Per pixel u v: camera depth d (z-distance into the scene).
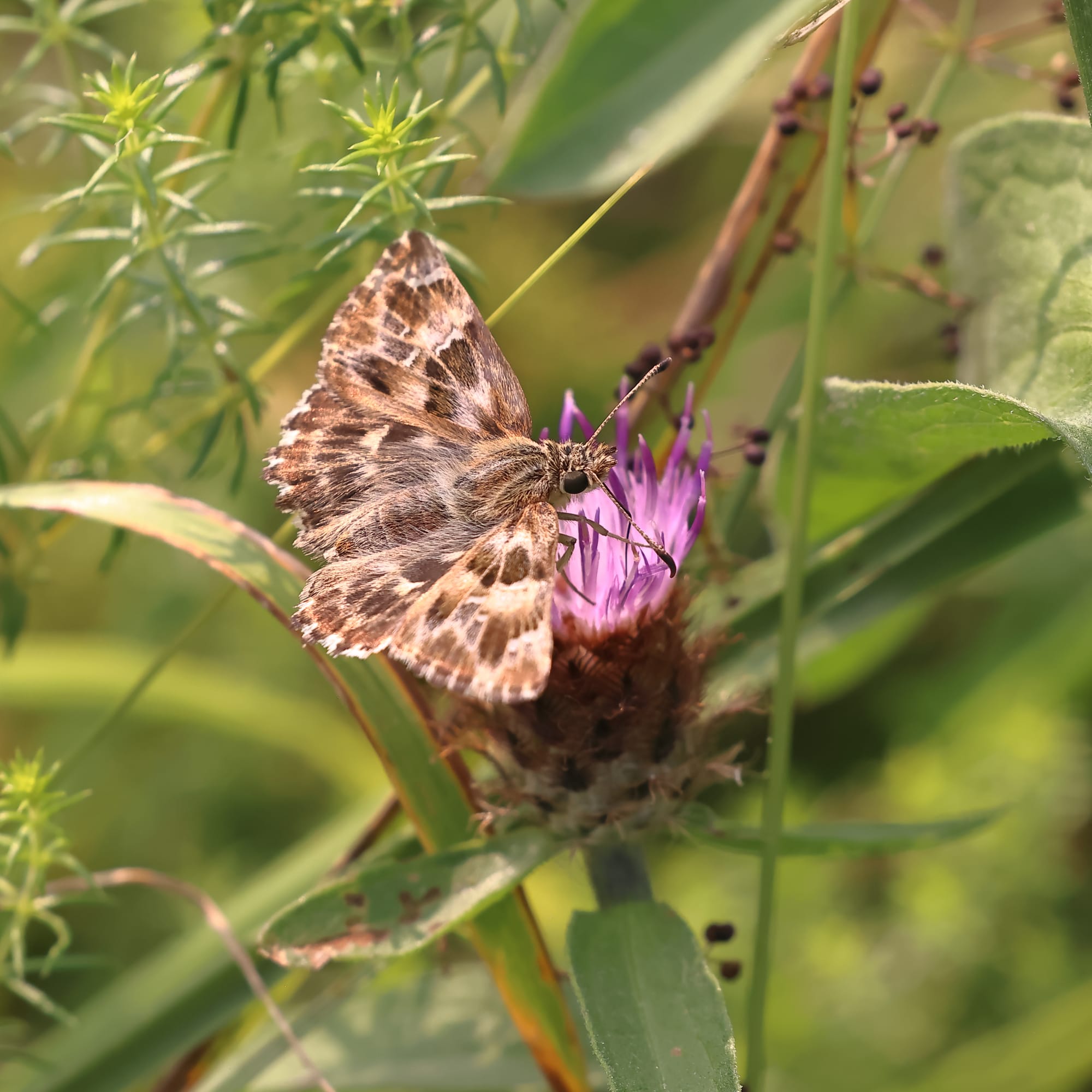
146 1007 0.35
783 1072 0.37
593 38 0.34
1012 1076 0.36
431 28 0.34
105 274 0.36
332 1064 0.35
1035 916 0.37
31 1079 0.35
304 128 0.38
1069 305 0.34
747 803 0.38
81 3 0.35
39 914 0.34
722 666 0.35
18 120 0.39
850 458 0.34
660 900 0.33
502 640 0.32
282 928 0.33
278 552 0.33
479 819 0.33
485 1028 0.35
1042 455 0.35
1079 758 0.38
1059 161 0.34
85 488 0.34
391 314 0.33
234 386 0.35
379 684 0.33
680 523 0.33
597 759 0.33
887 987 0.37
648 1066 0.32
